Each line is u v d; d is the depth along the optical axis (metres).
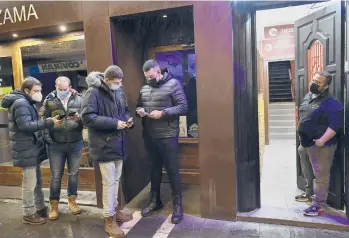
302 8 4.93
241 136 2.82
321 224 2.62
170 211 3.12
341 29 2.68
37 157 2.83
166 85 2.85
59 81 2.86
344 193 2.80
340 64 2.71
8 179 4.10
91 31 3.03
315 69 3.18
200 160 2.86
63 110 2.92
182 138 3.95
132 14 2.88
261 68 5.45
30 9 3.22
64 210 3.24
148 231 2.71
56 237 2.68
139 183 3.68
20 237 2.70
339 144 2.79
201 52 2.73
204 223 2.81
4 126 4.02
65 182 3.86
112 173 2.62
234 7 2.66
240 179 2.87
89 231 2.77
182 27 3.75
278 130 7.48
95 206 3.29
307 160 3.10
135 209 3.20
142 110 2.75
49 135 2.94
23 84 2.76
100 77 2.59
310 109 2.72
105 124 2.46
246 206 2.90
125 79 3.29
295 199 3.23
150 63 2.80
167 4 2.76
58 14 3.12
